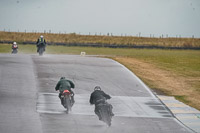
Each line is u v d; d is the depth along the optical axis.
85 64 123.25
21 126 50.62
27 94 74.12
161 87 92.88
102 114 50.34
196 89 93.88
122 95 79.19
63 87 58.50
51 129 49.78
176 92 88.00
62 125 52.31
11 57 134.50
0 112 58.62
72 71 106.06
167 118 62.09
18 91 76.56
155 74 114.12
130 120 58.38
